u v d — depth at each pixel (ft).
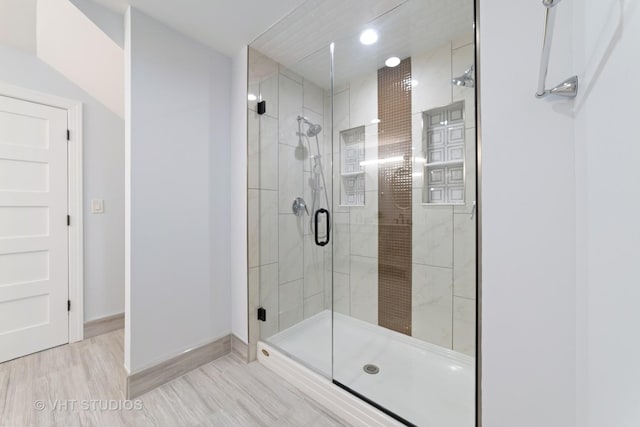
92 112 7.33
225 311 6.48
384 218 6.64
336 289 7.47
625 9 1.62
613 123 1.80
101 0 4.69
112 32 4.95
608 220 1.89
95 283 7.38
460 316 5.52
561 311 2.55
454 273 5.58
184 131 5.70
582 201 2.33
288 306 6.91
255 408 4.68
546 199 2.61
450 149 5.59
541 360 2.66
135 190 4.99
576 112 2.42
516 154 2.77
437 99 5.65
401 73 6.18
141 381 5.00
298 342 6.55
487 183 2.95
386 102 6.46
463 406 4.44
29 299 6.42
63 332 6.82
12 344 6.15
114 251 7.70
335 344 6.48
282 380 5.49
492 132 2.90
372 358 5.92
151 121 5.18
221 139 6.40
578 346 2.44
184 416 4.46
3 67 6.08
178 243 5.62
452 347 5.62
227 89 6.50
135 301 4.99
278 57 6.41
